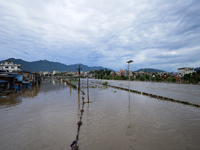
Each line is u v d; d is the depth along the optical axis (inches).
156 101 903.7
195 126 458.3
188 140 362.0
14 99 956.6
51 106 751.1
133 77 5083.7
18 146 334.0
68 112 631.2
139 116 569.0
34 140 363.9
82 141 358.6
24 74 1828.2
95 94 1258.6
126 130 426.9
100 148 324.5
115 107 730.8
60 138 375.9
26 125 470.6
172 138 373.1
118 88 1834.4
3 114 597.0
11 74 1364.4
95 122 498.0
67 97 1062.4
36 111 647.8
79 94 1240.2
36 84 2356.1
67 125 469.4
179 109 685.3
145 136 386.0
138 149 319.0
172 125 467.2
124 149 319.3
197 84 2792.8
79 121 487.8
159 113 613.9
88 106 756.6
